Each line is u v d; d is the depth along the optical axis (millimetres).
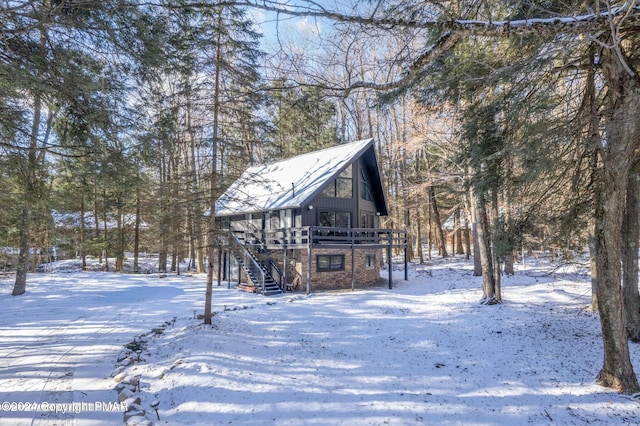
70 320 11836
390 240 19719
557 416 5660
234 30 9141
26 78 4508
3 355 8336
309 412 5773
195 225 10617
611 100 6238
